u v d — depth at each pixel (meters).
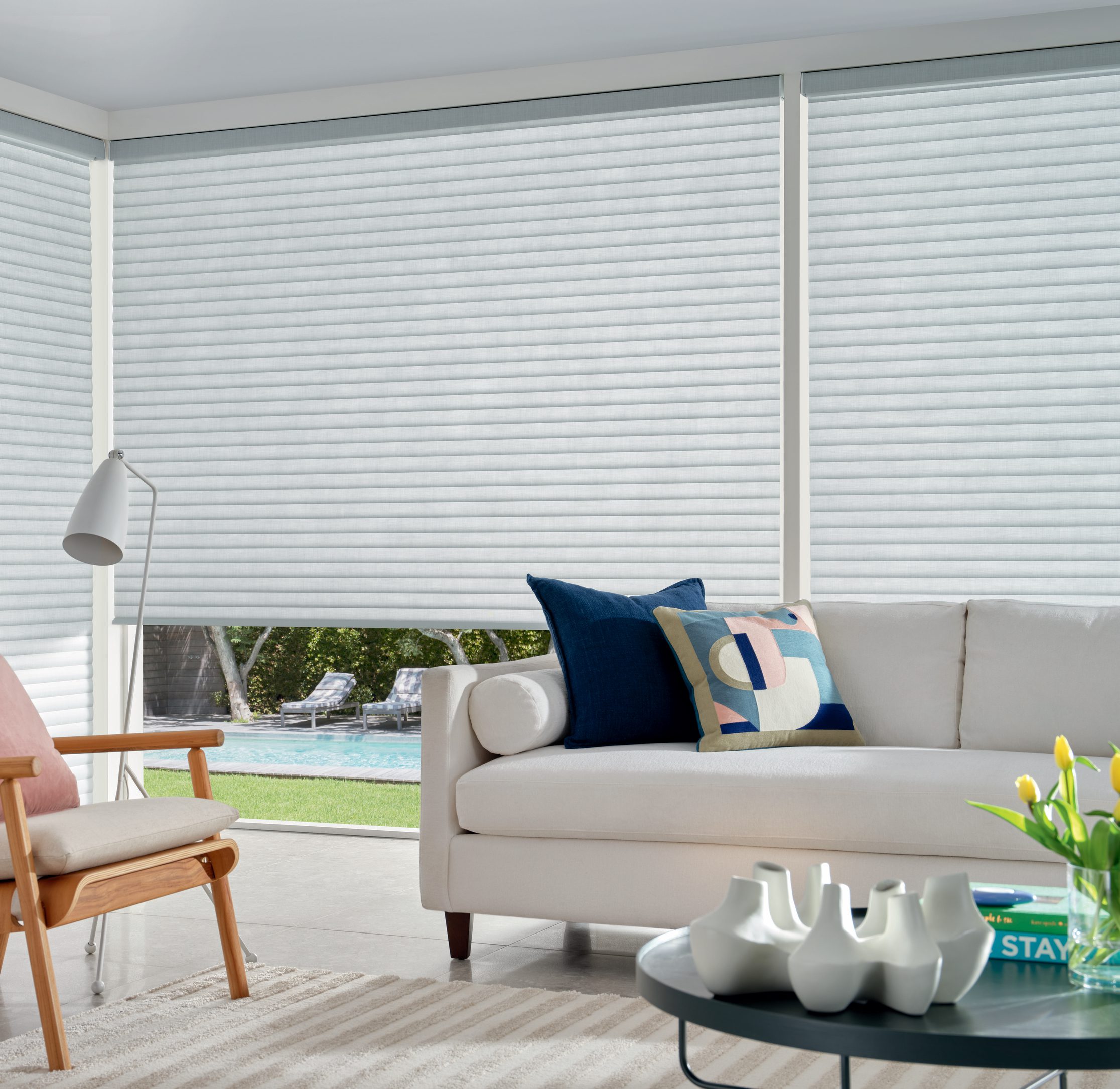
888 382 4.19
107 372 5.03
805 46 4.23
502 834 3.08
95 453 5.00
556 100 4.48
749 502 4.30
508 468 4.55
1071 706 3.23
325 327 4.78
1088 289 4.01
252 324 4.86
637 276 4.44
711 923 1.56
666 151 4.42
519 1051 2.48
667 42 4.28
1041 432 4.05
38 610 4.73
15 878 2.34
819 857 2.83
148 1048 2.49
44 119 4.74
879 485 4.20
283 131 4.78
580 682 3.31
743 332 4.32
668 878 2.93
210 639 12.34
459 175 4.64
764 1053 2.48
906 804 2.75
